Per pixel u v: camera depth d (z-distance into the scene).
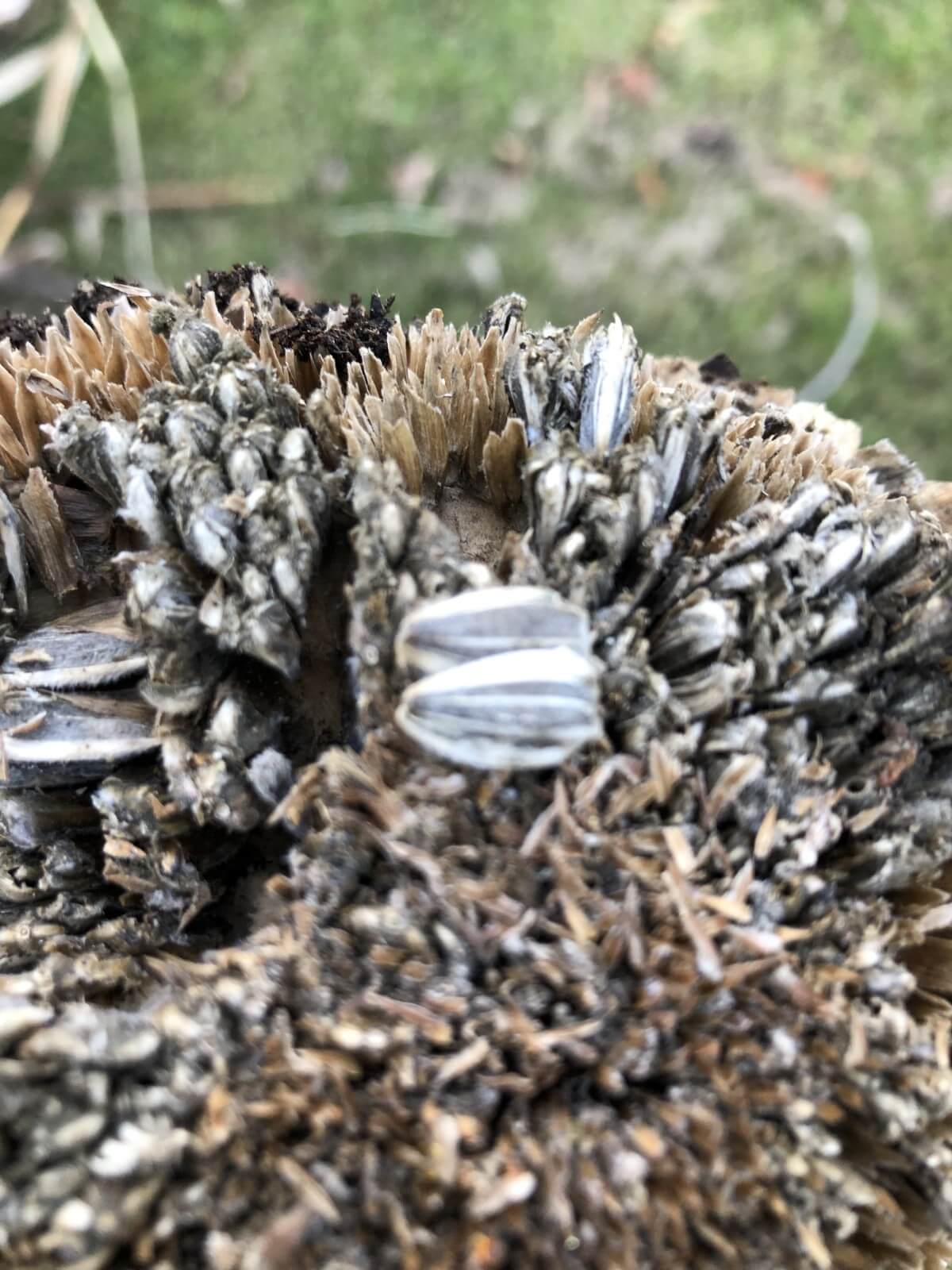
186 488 0.08
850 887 0.08
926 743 0.09
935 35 0.29
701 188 0.29
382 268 0.28
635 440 0.10
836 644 0.09
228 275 0.13
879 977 0.08
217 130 0.29
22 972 0.09
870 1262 0.08
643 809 0.08
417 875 0.08
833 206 0.28
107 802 0.09
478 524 0.10
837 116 0.29
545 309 0.28
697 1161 0.07
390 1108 0.07
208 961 0.08
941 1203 0.08
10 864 0.09
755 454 0.10
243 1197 0.07
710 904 0.08
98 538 0.10
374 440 0.10
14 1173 0.07
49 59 0.28
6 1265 0.07
